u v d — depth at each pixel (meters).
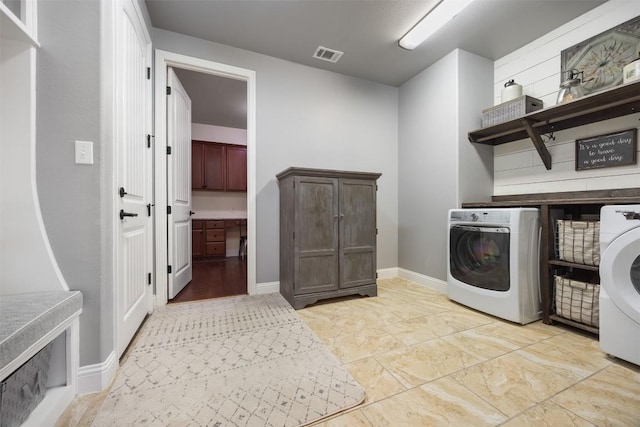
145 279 2.11
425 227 3.06
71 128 1.27
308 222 2.41
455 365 1.48
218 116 4.79
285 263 2.62
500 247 2.07
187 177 3.12
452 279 2.47
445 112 2.81
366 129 3.33
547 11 2.19
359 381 1.34
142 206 2.02
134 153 1.84
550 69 2.43
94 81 1.30
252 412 1.13
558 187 2.37
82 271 1.27
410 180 3.29
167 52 2.44
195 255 4.96
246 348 1.67
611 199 1.60
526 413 1.13
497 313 2.08
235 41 2.60
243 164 5.51
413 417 1.11
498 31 2.43
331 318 2.14
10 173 1.20
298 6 2.15
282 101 2.89
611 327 1.50
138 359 1.54
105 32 1.34
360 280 2.62
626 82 1.83
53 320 1.05
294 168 2.36
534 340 1.76
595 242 1.73
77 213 1.27
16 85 1.21
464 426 1.06
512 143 2.71
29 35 1.18
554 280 2.01
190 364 1.49
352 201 2.59
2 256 1.20
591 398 1.21
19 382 0.96
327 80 3.12
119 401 1.19
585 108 2.04
